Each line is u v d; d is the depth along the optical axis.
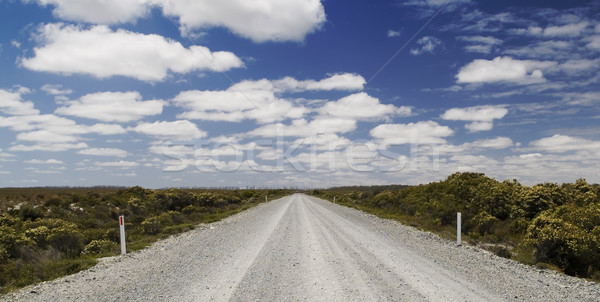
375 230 16.89
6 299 6.93
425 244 13.12
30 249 11.23
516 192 21.39
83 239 14.09
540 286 7.67
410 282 7.58
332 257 10.19
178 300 6.38
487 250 13.54
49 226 16.02
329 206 38.19
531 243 12.16
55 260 10.83
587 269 11.41
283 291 6.88
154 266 9.36
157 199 34.78
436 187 31.42
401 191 41.16
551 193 20.14
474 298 6.52
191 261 9.80
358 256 10.37
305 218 22.66
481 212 19.67
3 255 10.34
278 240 13.42
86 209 26.27
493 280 7.94
